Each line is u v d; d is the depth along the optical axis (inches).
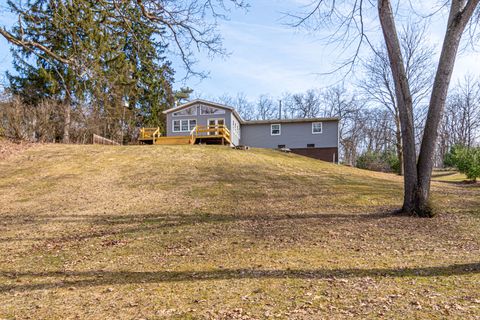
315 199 391.9
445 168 1253.7
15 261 193.8
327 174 601.0
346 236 235.6
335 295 129.6
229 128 995.3
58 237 249.8
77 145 748.6
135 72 355.3
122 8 302.0
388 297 125.7
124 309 123.6
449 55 278.7
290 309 118.0
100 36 321.7
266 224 279.1
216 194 415.8
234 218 303.4
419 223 270.2
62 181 477.1
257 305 122.5
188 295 135.3
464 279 143.0
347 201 380.5
